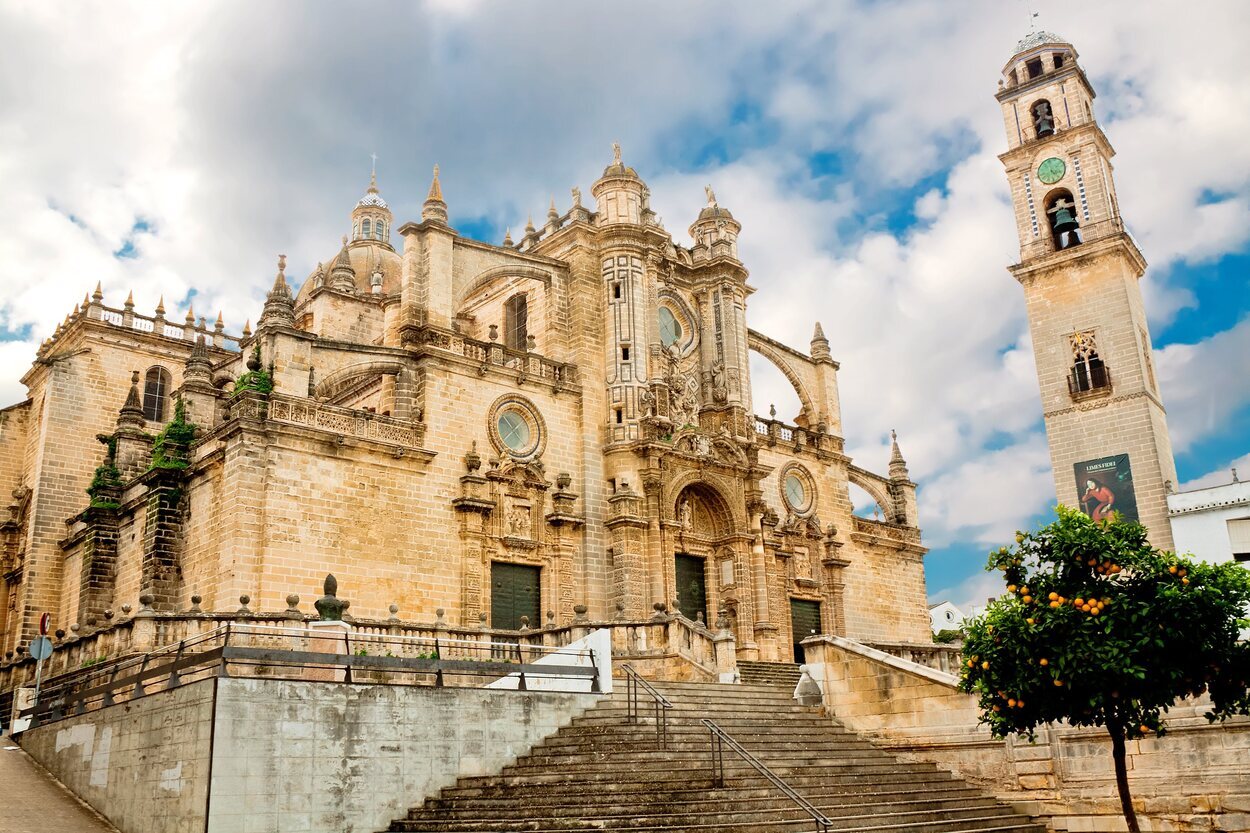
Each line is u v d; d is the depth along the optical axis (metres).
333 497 39.34
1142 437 59.91
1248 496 51.56
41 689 33.81
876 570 64.38
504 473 44.84
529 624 44.53
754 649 50.94
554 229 54.75
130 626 31.03
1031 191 67.75
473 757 25.20
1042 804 26.94
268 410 38.69
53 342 62.22
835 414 65.12
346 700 23.23
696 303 57.50
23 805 24.58
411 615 40.28
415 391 43.69
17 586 55.62
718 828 21.05
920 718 29.39
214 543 38.34
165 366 61.38
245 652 22.09
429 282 45.19
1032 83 69.88
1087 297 63.69
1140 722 22.11
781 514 58.41
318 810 22.17
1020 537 23.61
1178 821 25.34
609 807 22.06
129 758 23.91
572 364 49.72
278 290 41.94
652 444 48.75
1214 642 21.64
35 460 56.88
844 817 23.11
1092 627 21.69
